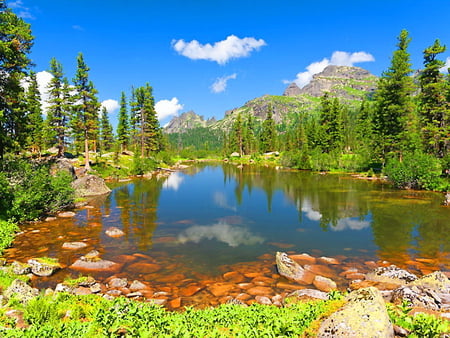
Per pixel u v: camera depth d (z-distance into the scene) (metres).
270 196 29.11
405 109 42.03
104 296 9.02
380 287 9.55
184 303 9.02
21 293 8.12
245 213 21.98
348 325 4.91
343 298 6.29
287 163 69.44
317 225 18.44
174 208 23.69
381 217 19.64
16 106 24.53
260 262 12.62
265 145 106.69
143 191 32.78
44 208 20.78
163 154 72.69
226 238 15.98
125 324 5.82
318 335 5.13
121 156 60.97
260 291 9.85
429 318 5.43
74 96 41.22
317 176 47.66
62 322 6.24
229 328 6.16
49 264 11.20
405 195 27.56
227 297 9.43
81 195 28.11
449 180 29.58
